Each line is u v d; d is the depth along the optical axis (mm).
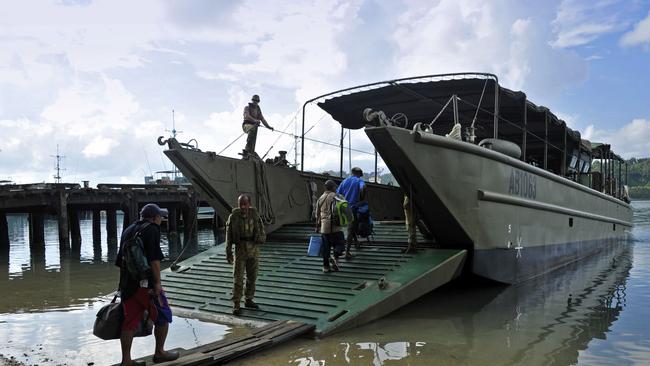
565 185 12102
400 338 5812
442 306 7520
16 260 15102
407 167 7316
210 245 19391
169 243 20500
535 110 10758
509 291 8773
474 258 8250
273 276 7805
